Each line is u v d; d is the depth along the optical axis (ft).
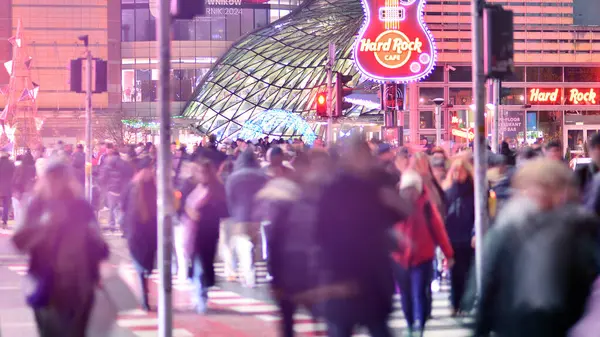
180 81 533.55
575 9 293.43
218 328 65.05
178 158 136.36
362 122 349.00
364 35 176.55
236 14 536.42
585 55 283.59
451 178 67.56
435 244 58.39
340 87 130.31
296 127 420.36
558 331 32.07
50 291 44.24
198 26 534.78
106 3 520.01
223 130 449.89
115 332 62.64
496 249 32.63
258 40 483.92
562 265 31.83
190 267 81.15
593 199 51.42
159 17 51.88
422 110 273.13
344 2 451.94
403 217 39.27
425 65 176.86
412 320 57.98
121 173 137.49
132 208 72.49
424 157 65.31
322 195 39.37
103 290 46.80
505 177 73.97
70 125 500.33
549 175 32.24
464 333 61.98
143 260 72.33
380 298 38.93
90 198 137.18
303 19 472.85
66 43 513.86
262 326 65.77
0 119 386.32
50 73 510.99
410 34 176.86
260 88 452.76
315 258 39.86
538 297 31.71
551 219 32.22
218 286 87.51
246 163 75.87
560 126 282.97
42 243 44.29
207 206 72.18
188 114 477.77
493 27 58.23
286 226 43.62
